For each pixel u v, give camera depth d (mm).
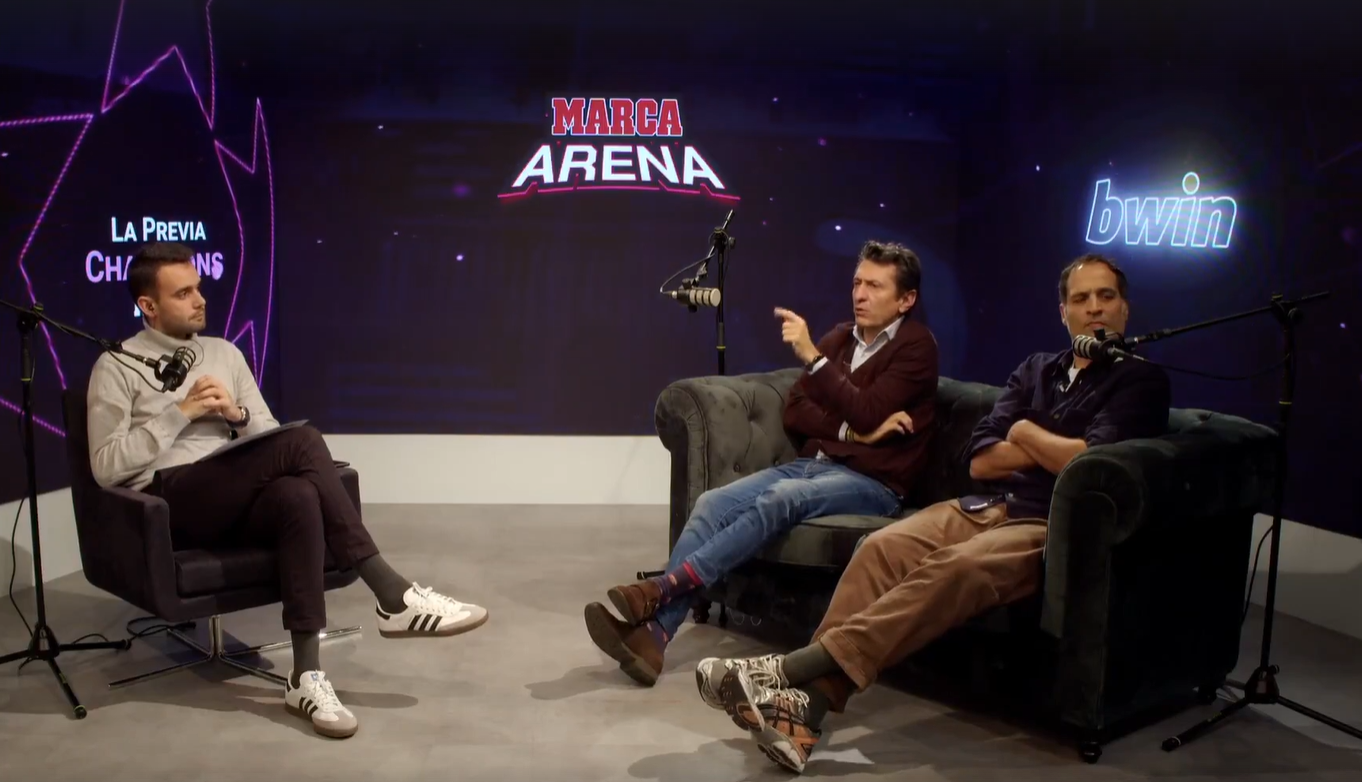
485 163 4613
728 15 4477
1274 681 2590
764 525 2758
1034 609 2412
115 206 3713
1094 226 4020
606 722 2518
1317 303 3107
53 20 3402
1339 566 3123
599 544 4070
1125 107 3842
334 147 4574
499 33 4480
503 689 2705
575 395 4742
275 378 4660
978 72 4609
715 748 2387
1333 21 3006
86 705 2584
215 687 2705
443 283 4664
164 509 2475
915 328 3023
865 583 2510
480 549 3977
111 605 3324
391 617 2617
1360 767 2324
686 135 4641
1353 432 3031
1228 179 3395
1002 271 4562
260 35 4391
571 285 4684
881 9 4473
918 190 4773
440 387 4715
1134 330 3838
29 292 3361
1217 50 3424
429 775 2242
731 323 4746
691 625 3227
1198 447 2395
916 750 2395
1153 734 2498
